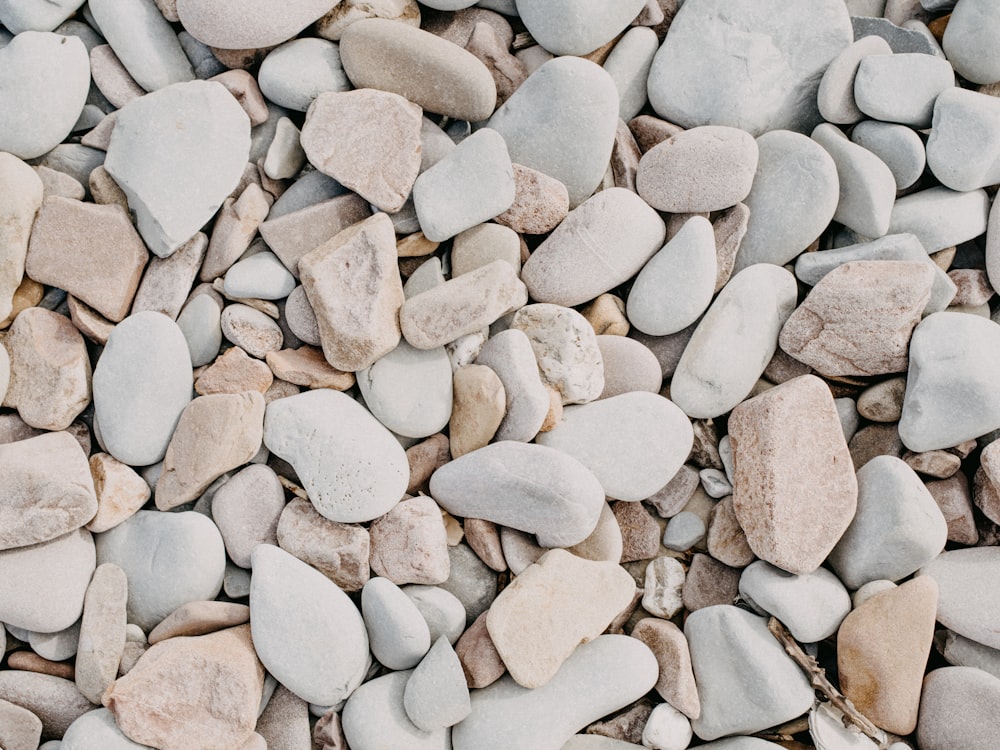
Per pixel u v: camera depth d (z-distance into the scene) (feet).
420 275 1.90
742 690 1.84
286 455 1.84
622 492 1.89
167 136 1.83
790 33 1.95
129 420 1.83
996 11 1.93
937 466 1.89
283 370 1.85
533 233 1.93
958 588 1.87
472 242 1.90
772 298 1.92
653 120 1.97
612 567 1.86
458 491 1.86
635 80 1.98
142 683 1.77
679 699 1.84
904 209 1.94
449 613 1.84
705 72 1.95
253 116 1.88
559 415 1.89
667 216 1.96
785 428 1.86
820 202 1.90
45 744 1.81
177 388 1.85
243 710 1.77
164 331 1.83
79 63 1.86
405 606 1.81
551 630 1.82
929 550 1.86
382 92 1.87
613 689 1.83
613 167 1.97
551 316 1.88
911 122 1.94
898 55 1.93
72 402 1.84
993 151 1.90
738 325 1.90
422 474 1.89
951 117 1.91
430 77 1.87
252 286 1.85
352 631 1.81
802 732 1.88
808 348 1.90
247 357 1.85
